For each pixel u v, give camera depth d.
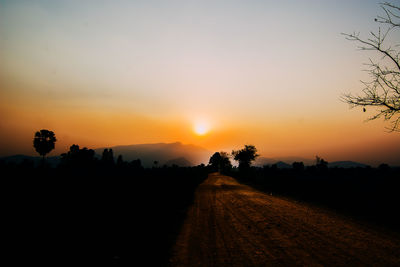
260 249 6.93
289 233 8.70
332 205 15.68
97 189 20.80
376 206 14.30
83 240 7.03
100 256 5.84
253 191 26.88
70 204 12.99
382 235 8.37
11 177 26.30
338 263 5.83
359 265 5.70
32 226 8.27
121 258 5.81
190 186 33.28
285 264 5.79
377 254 6.45
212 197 21.05
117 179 33.38
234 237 8.21
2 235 7.16
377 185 24.30
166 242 7.41
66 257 5.64
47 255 5.71
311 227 9.61
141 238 7.64
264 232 8.88
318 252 6.63
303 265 5.72
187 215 12.39
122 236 7.70
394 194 17.94
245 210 13.99
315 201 17.84
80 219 9.66
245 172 68.94
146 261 5.74
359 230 9.08
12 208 11.25
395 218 11.08
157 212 12.55
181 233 8.65
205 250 6.82
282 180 42.19
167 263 5.73
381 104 4.72
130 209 12.70
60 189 19.47
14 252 5.81
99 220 9.70
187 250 6.77
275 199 19.34
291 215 12.29
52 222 8.95
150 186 27.08
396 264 5.76
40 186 20.75
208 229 9.38
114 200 15.34
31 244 6.46
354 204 15.54
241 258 6.20
